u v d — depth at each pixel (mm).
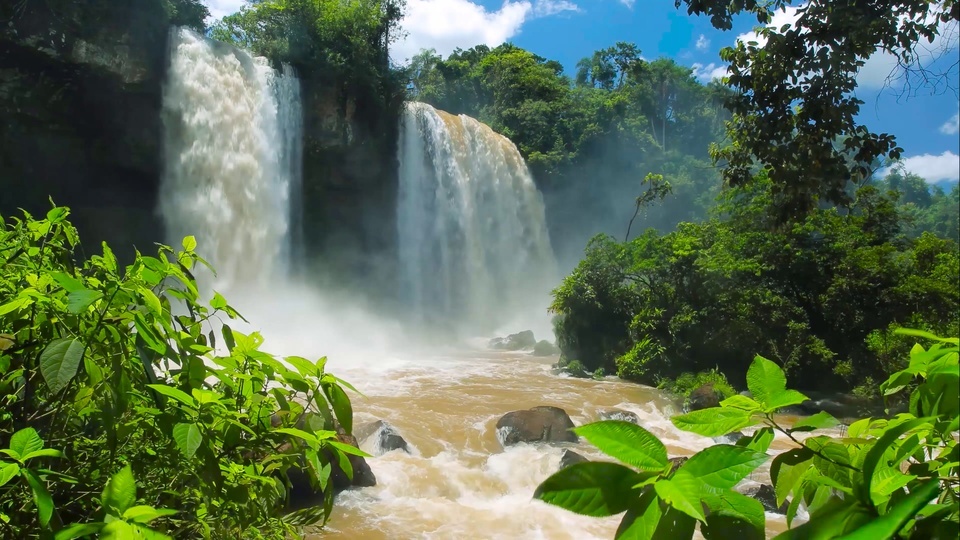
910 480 1129
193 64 23609
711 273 20297
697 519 953
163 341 1942
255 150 25719
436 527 8727
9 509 1823
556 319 23156
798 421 1328
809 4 5762
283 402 2184
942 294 18609
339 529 8414
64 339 1657
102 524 1371
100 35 20641
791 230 20281
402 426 12859
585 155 47531
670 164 51125
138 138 22453
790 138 6633
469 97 54469
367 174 31094
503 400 16141
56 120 21000
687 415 1250
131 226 23266
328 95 29000
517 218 39469
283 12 28062
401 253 32688
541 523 8977
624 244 22516
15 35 19203
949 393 981
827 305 19953
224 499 2061
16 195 20812
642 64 59094
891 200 23016
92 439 2152
